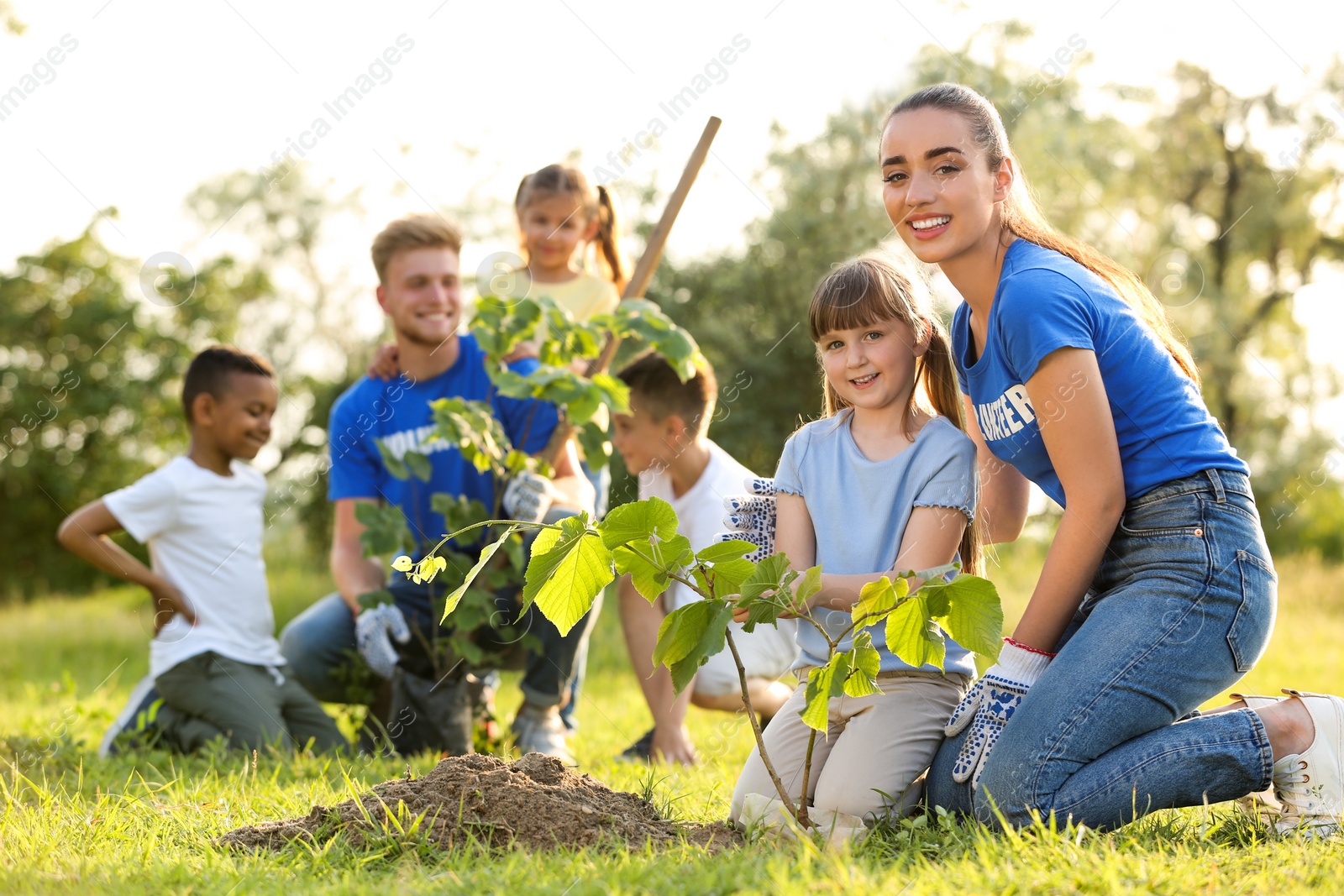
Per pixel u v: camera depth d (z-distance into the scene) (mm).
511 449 3496
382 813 2006
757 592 1940
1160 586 2113
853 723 2258
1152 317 2365
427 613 3512
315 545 11672
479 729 3381
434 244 3637
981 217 2268
